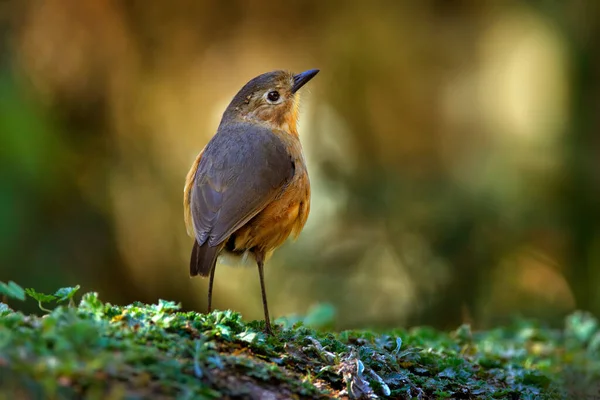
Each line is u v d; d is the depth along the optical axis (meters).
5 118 13.13
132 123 15.45
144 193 15.09
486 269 14.91
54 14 14.88
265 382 5.20
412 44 16.28
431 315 14.90
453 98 16.09
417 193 15.61
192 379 4.73
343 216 15.63
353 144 16.11
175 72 16.00
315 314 9.73
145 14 15.68
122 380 4.48
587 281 14.68
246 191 7.18
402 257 15.23
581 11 15.55
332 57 16.31
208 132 16.00
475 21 16.36
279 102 8.67
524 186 14.96
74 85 14.98
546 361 8.89
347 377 5.74
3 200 12.71
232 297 15.09
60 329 4.73
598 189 14.80
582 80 15.37
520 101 15.59
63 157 13.88
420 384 6.30
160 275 14.87
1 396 4.16
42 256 13.14
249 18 16.31
